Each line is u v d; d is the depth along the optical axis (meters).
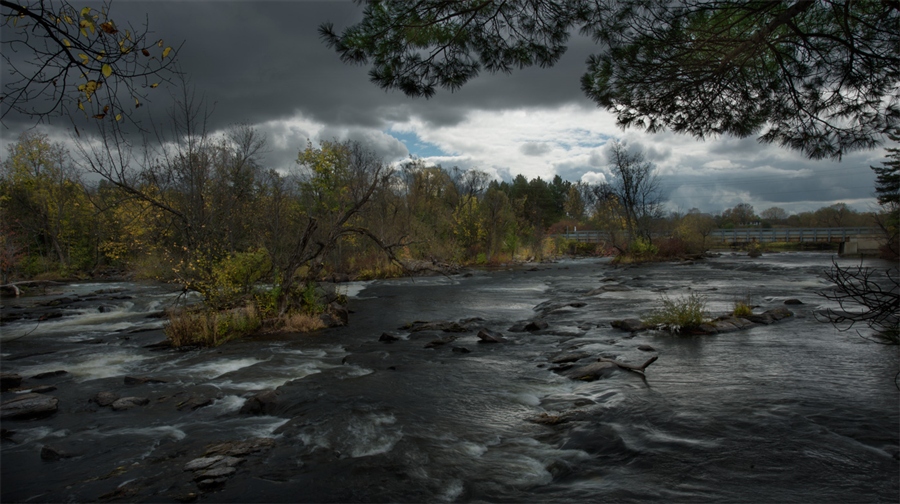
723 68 6.31
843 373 8.73
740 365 9.44
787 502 4.55
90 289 26.81
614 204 52.03
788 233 60.34
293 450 6.22
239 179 20.61
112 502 5.09
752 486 4.87
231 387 9.16
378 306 19.95
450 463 5.74
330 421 7.17
